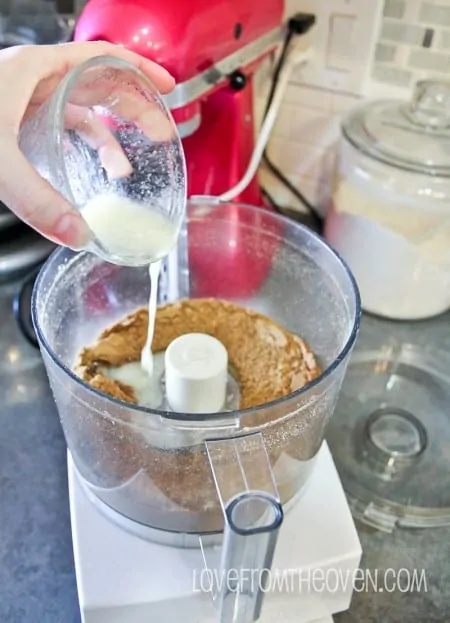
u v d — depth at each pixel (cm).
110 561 47
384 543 53
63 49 48
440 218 63
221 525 48
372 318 71
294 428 45
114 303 60
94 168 48
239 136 65
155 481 46
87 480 50
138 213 48
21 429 60
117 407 43
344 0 66
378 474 57
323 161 76
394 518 54
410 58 68
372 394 64
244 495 39
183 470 45
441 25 65
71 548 52
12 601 49
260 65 69
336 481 52
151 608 46
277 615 48
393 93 70
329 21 68
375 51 69
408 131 65
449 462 59
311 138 76
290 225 58
